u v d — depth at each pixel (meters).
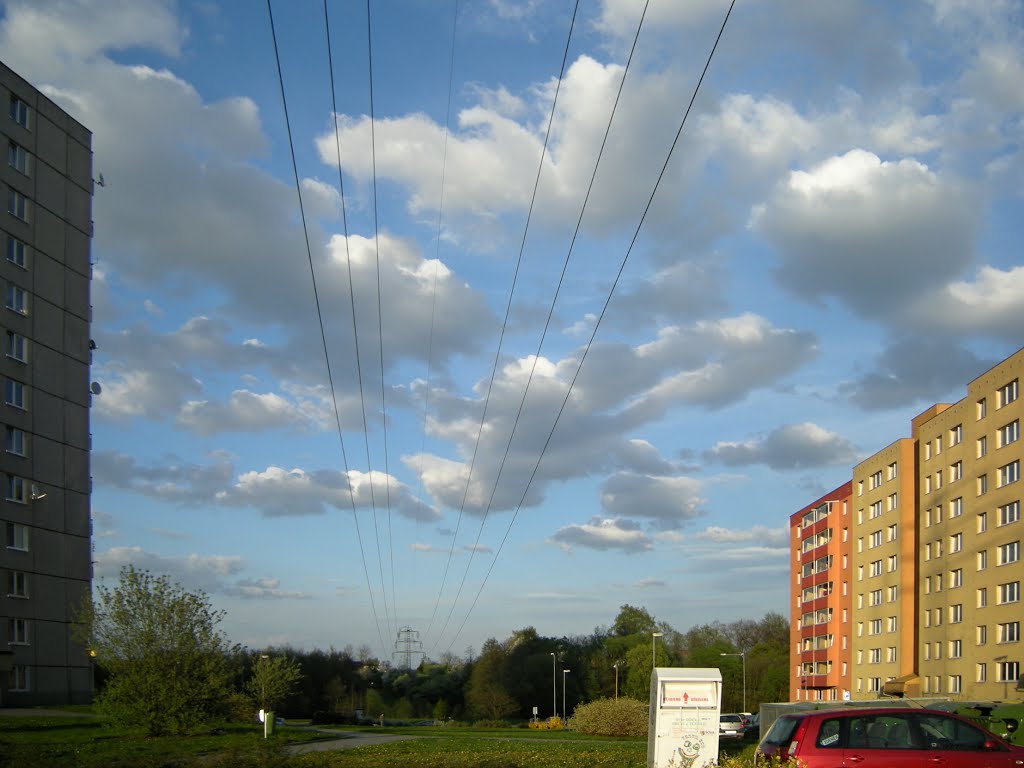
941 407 67.50
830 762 16.61
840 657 81.88
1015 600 52.69
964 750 16.62
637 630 139.75
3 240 57.38
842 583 82.88
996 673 54.34
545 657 113.31
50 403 60.12
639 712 54.78
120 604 41.09
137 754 29.20
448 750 34.91
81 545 61.75
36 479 58.28
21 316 58.31
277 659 57.78
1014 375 53.69
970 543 58.34
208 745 34.72
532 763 27.33
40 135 60.97
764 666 120.44
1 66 57.91
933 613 64.69
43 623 57.62
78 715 48.19
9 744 30.55
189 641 41.22
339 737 44.59
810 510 91.38
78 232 63.88
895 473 71.62
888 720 16.98
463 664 133.00
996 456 55.50
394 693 125.44
